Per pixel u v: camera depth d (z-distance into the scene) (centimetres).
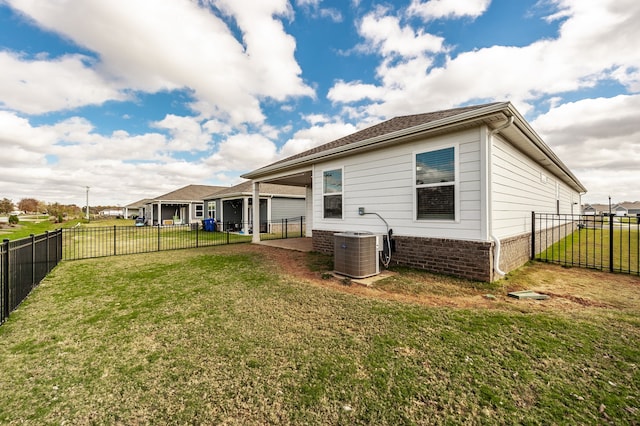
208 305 391
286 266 652
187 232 1870
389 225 620
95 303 408
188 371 229
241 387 206
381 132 678
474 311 348
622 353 243
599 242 1056
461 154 499
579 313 338
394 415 175
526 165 695
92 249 1027
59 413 182
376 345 265
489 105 425
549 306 365
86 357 255
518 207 633
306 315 346
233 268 642
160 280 542
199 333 301
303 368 229
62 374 228
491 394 192
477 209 479
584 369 221
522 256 644
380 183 639
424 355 246
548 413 174
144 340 288
